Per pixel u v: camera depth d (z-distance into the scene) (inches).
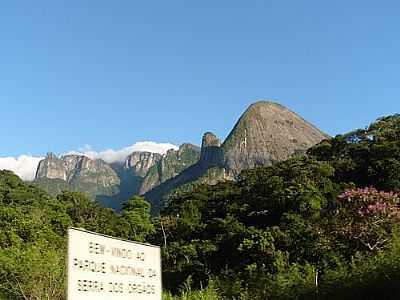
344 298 716.7
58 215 1907.0
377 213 1179.3
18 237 1190.9
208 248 1717.5
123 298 362.9
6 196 2244.1
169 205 2647.6
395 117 2647.6
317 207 1676.9
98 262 345.1
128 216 2364.7
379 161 2090.3
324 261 1074.7
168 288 1579.7
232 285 1099.3
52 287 839.1
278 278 931.3
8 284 860.6
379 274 693.9
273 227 1547.7
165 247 1862.7
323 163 2242.9
